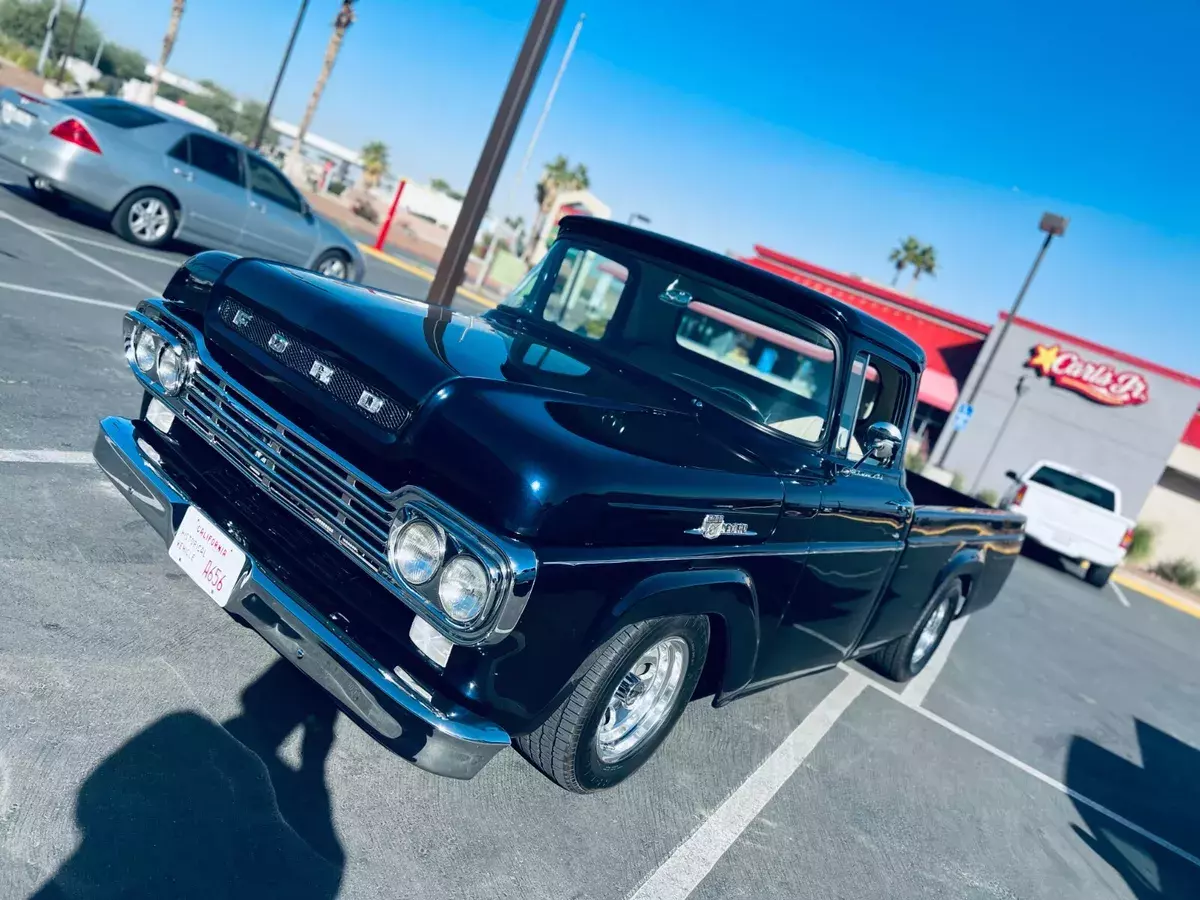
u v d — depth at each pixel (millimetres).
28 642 2879
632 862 3029
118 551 3639
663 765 3770
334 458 2539
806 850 3551
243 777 2658
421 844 2695
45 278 7215
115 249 9297
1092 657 9125
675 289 3770
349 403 2570
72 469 4184
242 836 2441
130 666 2951
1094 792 5301
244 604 2615
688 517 2797
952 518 4879
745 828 3533
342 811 2693
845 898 3318
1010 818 4547
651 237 3893
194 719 2814
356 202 36750
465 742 2346
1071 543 14289
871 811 4086
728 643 3264
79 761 2477
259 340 2838
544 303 3984
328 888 2389
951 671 6773
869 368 3725
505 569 2234
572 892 2766
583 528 2438
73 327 6297
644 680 3164
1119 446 26984
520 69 6055
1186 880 4520
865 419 4059
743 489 3029
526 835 2934
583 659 2590
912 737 5160
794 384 3590
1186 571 23359
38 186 9898
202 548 2730
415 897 2480
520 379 2857
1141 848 4723
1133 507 26984
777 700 4973
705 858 3221
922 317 29766
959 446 28562
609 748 3127
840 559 3730
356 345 2664
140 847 2273
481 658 2387
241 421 2830
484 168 6184
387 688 2352
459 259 6309
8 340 5566
